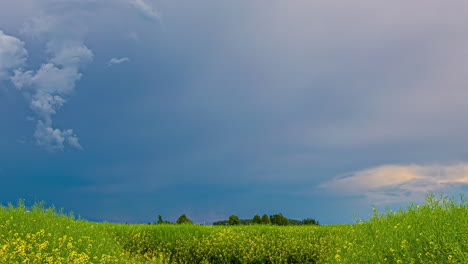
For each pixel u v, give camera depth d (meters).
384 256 7.34
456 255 6.07
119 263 9.09
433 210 8.66
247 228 13.75
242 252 11.69
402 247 7.08
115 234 12.75
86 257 7.54
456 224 7.26
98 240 10.17
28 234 7.93
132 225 14.34
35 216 10.15
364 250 7.94
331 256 9.43
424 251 6.77
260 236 12.67
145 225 14.41
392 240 7.64
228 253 11.79
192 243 12.28
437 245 6.54
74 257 7.48
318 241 11.88
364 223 10.35
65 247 8.15
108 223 14.47
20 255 6.76
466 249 6.22
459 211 8.08
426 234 7.18
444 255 6.30
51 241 8.30
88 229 11.02
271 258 11.09
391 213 10.11
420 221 8.16
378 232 8.77
